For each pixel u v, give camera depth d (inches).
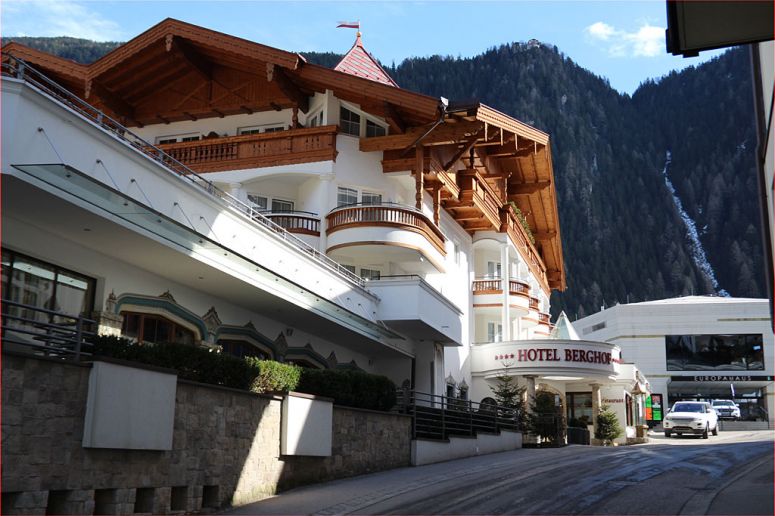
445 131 1188.5
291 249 858.1
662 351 2977.4
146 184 645.9
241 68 1251.2
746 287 7785.4
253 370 664.4
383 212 1139.3
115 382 499.2
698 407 1748.3
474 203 1395.2
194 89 1288.1
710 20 362.3
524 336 1852.9
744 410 2928.2
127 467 509.4
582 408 1726.1
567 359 1478.8
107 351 545.6
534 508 561.6
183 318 785.6
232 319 864.3
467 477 772.6
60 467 459.8
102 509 492.1
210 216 725.9
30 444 442.6
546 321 2058.3
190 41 1194.0
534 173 1737.2
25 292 616.4
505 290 1561.3
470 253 1596.9
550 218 2012.8
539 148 1462.8
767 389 2910.9
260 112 1267.2
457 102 1164.5
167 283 767.7
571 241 7667.3
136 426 513.3
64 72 1245.7
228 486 607.5
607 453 1063.0
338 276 964.6
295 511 576.7
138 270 733.3
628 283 7598.4
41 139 541.6
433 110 1135.6
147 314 749.3
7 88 523.2
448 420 1072.2
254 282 782.5
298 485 706.8
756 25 362.0
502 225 1590.8
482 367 1518.2
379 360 1224.8
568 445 1402.6
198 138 1295.5
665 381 2952.8
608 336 3137.3
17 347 590.9
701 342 2967.5
